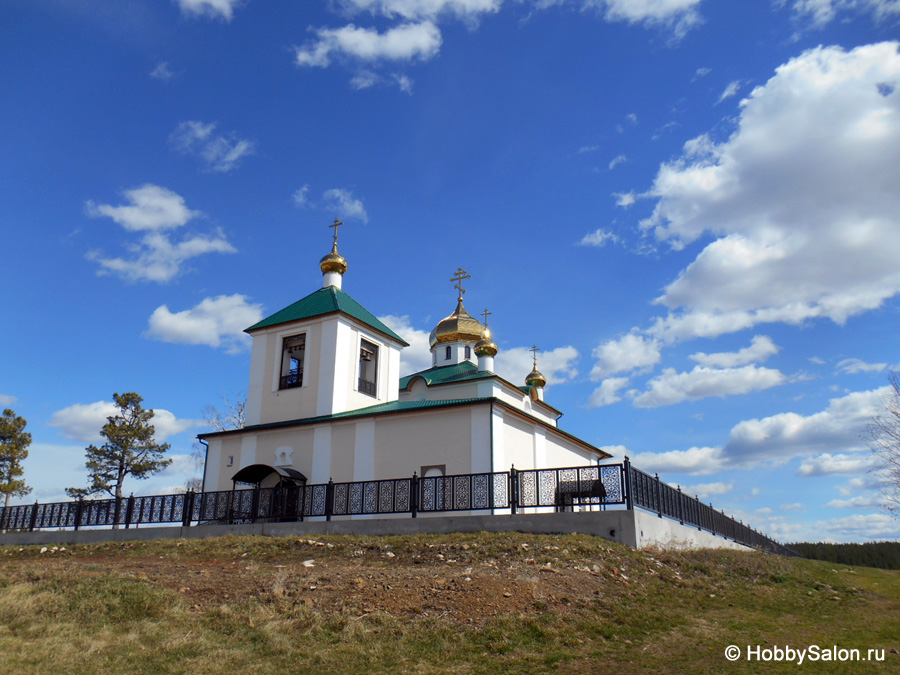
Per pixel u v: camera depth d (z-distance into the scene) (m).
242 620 10.27
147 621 10.21
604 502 16.30
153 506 22.38
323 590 11.36
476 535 15.55
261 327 29.09
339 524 18.12
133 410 48.19
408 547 14.99
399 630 9.85
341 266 30.73
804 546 48.34
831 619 11.05
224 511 21.47
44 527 24.61
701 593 12.30
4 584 11.69
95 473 45.78
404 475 23.58
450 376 32.34
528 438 26.33
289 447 26.12
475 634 9.70
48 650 9.15
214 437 27.83
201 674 8.68
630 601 11.31
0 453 43.28
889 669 8.66
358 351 28.33
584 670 8.73
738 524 27.12
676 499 19.14
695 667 8.80
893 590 13.62
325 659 9.09
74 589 11.25
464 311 37.56
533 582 11.48
